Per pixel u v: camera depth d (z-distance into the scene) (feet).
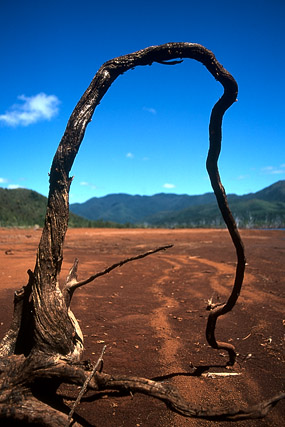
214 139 7.70
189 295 21.11
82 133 7.65
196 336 14.26
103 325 15.34
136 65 7.84
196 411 6.00
